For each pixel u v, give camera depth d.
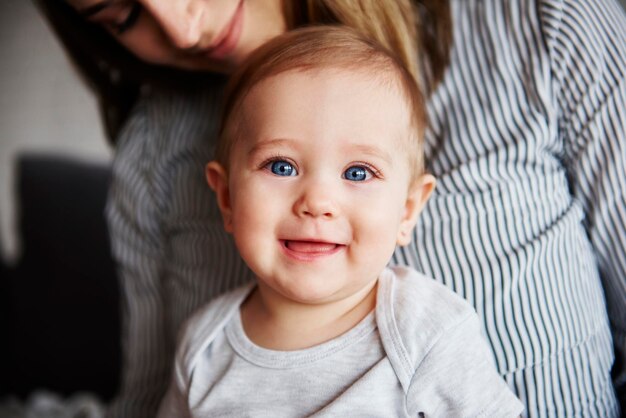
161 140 1.21
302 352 0.77
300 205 0.73
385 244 0.75
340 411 0.72
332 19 0.97
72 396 1.97
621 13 0.95
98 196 1.92
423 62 0.97
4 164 2.26
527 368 0.82
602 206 0.89
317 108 0.75
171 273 1.17
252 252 0.76
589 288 0.90
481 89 0.92
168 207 1.18
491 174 0.88
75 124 2.19
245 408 0.77
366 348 0.76
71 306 1.94
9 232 2.16
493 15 0.93
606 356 0.90
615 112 0.86
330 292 0.74
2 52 2.19
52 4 1.17
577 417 0.83
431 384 0.73
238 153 0.80
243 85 0.85
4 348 2.00
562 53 0.88
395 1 0.94
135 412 1.19
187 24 0.92
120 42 1.11
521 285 0.83
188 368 0.84
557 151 0.92
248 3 0.96
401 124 0.79
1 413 1.86
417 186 0.83
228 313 0.87
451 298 0.78
